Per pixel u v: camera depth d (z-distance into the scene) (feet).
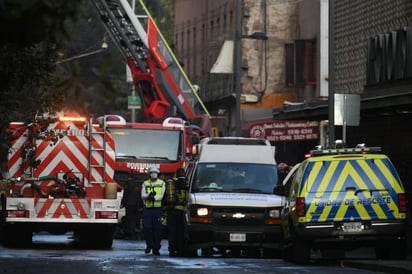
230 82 460.55
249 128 383.24
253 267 149.28
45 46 124.36
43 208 194.49
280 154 400.26
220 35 499.51
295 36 441.27
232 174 193.47
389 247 158.61
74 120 200.23
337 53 330.95
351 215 153.99
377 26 290.76
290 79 399.65
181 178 192.65
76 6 39.68
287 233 167.84
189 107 311.06
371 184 154.81
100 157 200.85
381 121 282.36
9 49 107.34
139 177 255.50
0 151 174.29
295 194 159.33
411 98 205.46
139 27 307.99
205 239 181.88
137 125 258.16
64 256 172.65
